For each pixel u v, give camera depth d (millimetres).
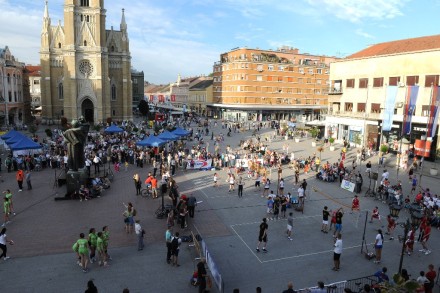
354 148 53281
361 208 25953
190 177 34594
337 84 59438
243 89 99750
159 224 21750
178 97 159750
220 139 60594
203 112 128375
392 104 35562
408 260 17938
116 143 48125
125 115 89812
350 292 12195
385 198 27484
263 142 60062
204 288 13852
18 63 85625
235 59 100312
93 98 81812
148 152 41625
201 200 27062
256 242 19609
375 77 51281
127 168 37938
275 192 29484
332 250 18844
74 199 26375
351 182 30734
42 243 18625
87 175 28062
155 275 15703
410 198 28703
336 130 58750
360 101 54281
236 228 21547
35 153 39312
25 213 23188
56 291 14242
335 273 16391
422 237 18938
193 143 57875
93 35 80438
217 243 19359
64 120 35906
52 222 21656
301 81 107188
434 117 30312
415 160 39281
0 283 14703
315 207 26000
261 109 103000
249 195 28641
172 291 14461
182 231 20750
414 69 45312
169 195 25344
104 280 15180
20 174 28312
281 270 16547
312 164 39250
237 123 84625
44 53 82500
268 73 102000
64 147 41812
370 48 58750
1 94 70938
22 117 83938
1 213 23078
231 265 16938
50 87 84125
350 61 55812
